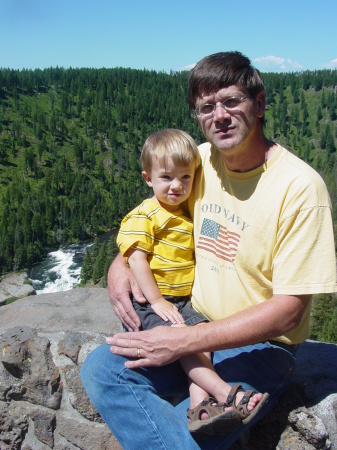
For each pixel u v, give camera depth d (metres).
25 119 178.12
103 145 175.12
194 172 2.85
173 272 2.78
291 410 2.72
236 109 2.45
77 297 4.17
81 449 3.24
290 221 2.35
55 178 146.12
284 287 2.32
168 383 2.60
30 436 3.42
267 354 2.60
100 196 142.00
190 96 2.66
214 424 2.25
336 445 2.60
